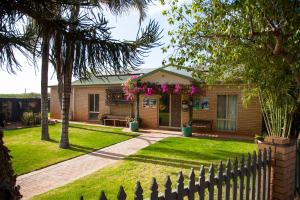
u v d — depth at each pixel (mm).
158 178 6719
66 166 8305
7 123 20875
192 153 9680
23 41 2508
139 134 15055
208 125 15969
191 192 2732
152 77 16938
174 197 2535
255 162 3723
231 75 7969
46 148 11008
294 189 4426
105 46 2520
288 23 4578
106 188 6055
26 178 7121
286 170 4062
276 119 7039
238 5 4242
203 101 16328
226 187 3229
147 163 8305
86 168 8047
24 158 9250
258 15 4762
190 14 5816
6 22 2248
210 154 9484
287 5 4492
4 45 2473
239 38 5254
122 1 3418
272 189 4094
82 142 12383
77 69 2525
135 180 6609
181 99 17391
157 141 12602
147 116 18562
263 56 5570
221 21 5312
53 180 6938
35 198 5609
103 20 2432
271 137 4223
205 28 5645
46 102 13148
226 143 11984
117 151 10422
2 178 2398
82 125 19594
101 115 20875
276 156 4074
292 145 4258
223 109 15742
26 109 23141
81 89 22797
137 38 2637
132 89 16672
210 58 6199
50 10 2346
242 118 15008
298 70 4926
